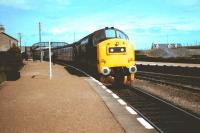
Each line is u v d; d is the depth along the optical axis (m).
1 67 29.84
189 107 13.77
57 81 22.34
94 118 10.20
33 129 8.92
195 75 25.02
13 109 12.06
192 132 9.39
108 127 9.02
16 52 41.12
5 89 18.34
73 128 8.94
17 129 8.96
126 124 9.37
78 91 16.88
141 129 8.79
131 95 17.19
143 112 12.57
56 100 13.95
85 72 29.14
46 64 53.50
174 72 28.78
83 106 12.41
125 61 20.95
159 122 10.74
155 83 22.52
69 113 11.07
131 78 21.05
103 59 20.81
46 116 10.62
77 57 32.97
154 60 54.19
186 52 82.56
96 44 22.41
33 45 87.38
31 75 28.67
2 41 62.03
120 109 11.68
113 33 22.02
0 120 10.17
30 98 14.70
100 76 21.31
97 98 14.41
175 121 10.82
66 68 39.72
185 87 18.77
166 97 16.64
